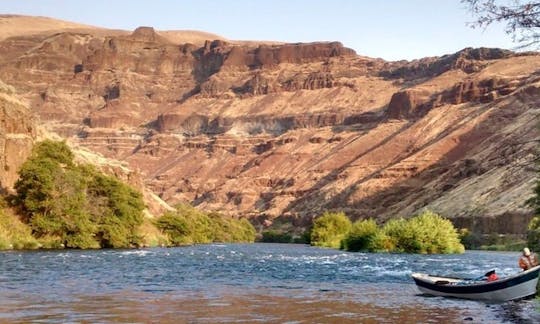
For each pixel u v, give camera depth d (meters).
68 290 33.59
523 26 18.08
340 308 28.41
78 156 115.94
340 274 48.75
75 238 82.44
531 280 30.02
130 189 93.69
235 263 62.62
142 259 63.69
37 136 103.44
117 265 53.81
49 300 29.22
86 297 30.66
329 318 25.41
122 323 23.22
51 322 23.09
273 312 26.80
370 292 35.41
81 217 83.44
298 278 44.72
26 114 99.00
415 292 35.53
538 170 22.64
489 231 140.62
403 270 53.75
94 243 84.38
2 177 89.12
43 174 80.81
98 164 125.25
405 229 88.94
